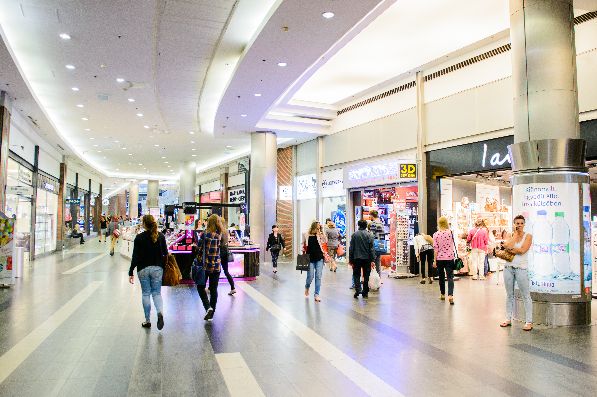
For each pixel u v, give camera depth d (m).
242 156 25.50
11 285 10.13
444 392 3.84
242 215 14.48
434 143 12.65
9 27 8.90
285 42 8.95
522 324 6.53
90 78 12.09
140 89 13.13
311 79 14.12
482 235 11.81
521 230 6.38
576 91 6.84
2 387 3.92
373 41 11.15
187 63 11.03
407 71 13.03
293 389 3.91
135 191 45.19
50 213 21.30
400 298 8.77
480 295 9.16
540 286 6.66
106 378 4.16
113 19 8.52
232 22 8.82
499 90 10.85
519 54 7.04
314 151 18.66
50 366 4.50
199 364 4.59
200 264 6.77
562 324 6.50
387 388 3.94
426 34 10.72
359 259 8.77
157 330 6.05
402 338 5.67
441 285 8.53
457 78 12.01
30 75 11.80
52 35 9.28
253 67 10.38
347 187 15.68
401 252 12.24
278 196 20.88
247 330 6.06
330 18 7.89
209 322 6.55
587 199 6.79
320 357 4.85
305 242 9.17
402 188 13.93
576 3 7.67
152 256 6.17
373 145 15.08
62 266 14.61
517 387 3.95
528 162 6.86
